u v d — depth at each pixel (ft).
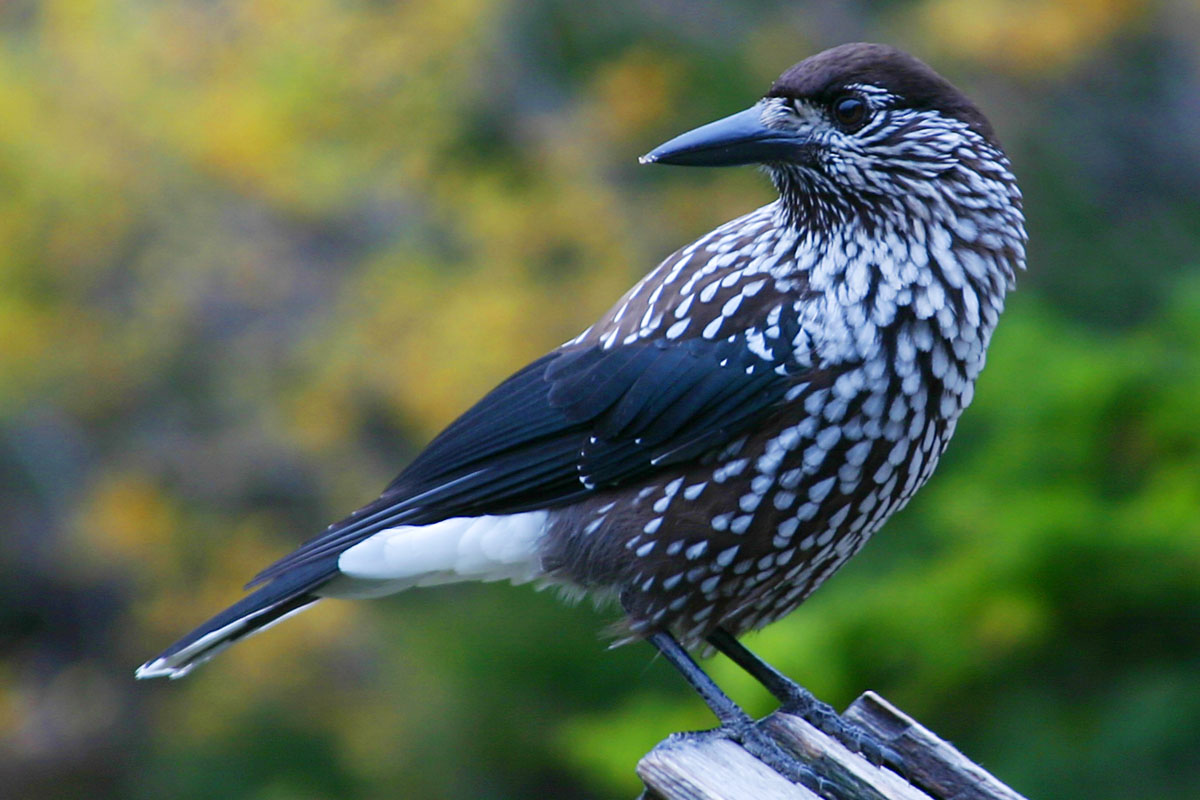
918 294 18.48
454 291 47.52
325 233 51.60
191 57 49.60
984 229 18.81
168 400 53.26
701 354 19.02
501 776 44.86
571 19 52.21
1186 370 29.81
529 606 44.06
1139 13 50.49
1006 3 48.37
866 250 18.65
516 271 47.85
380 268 48.32
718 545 19.04
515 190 49.73
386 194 49.62
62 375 52.44
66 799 59.72
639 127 49.65
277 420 50.52
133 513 50.75
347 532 20.51
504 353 46.09
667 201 48.62
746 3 52.90
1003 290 19.06
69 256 50.85
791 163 18.97
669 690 42.19
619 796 41.09
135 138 49.47
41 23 53.31
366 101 49.55
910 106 18.65
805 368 18.57
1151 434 29.94
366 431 51.24
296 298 51.39
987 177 18.86
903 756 17.07
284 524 51.85
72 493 56.13
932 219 18.65
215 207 50.85
